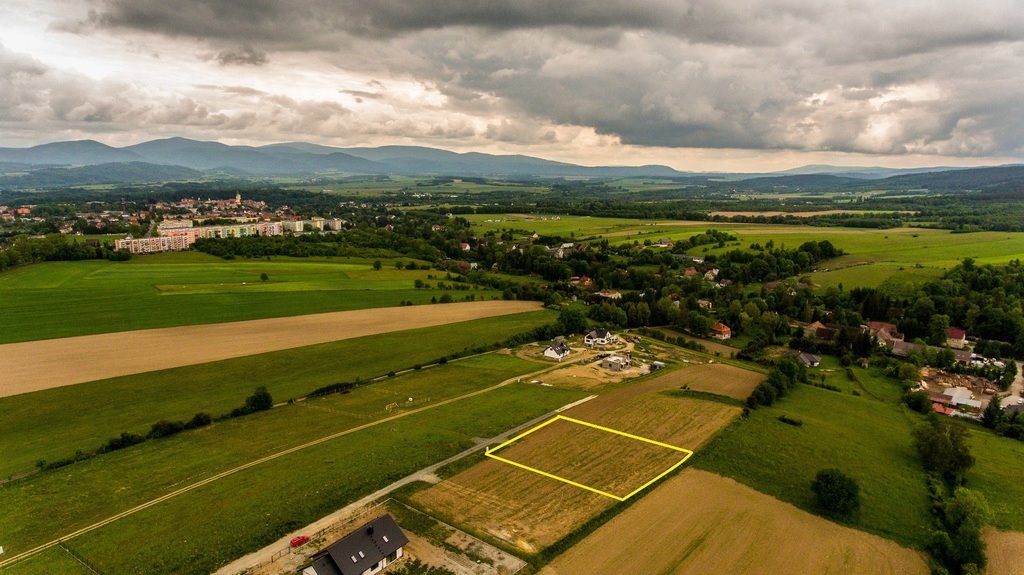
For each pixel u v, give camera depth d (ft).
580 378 333.01
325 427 255.50
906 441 259.60
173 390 294.25
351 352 369.30
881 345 412.77
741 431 256.11
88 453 225.35
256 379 316.60
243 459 222.07
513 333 426.10
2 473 208.33
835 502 188.44
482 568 157.89
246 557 160.35
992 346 404.36
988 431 283.38
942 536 172.65
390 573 155.53
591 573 156.76
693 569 159.33
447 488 200.34
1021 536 188.44
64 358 330.75
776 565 162.61
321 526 175.73
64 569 153.69
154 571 153.38
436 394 301.84
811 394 320.29
